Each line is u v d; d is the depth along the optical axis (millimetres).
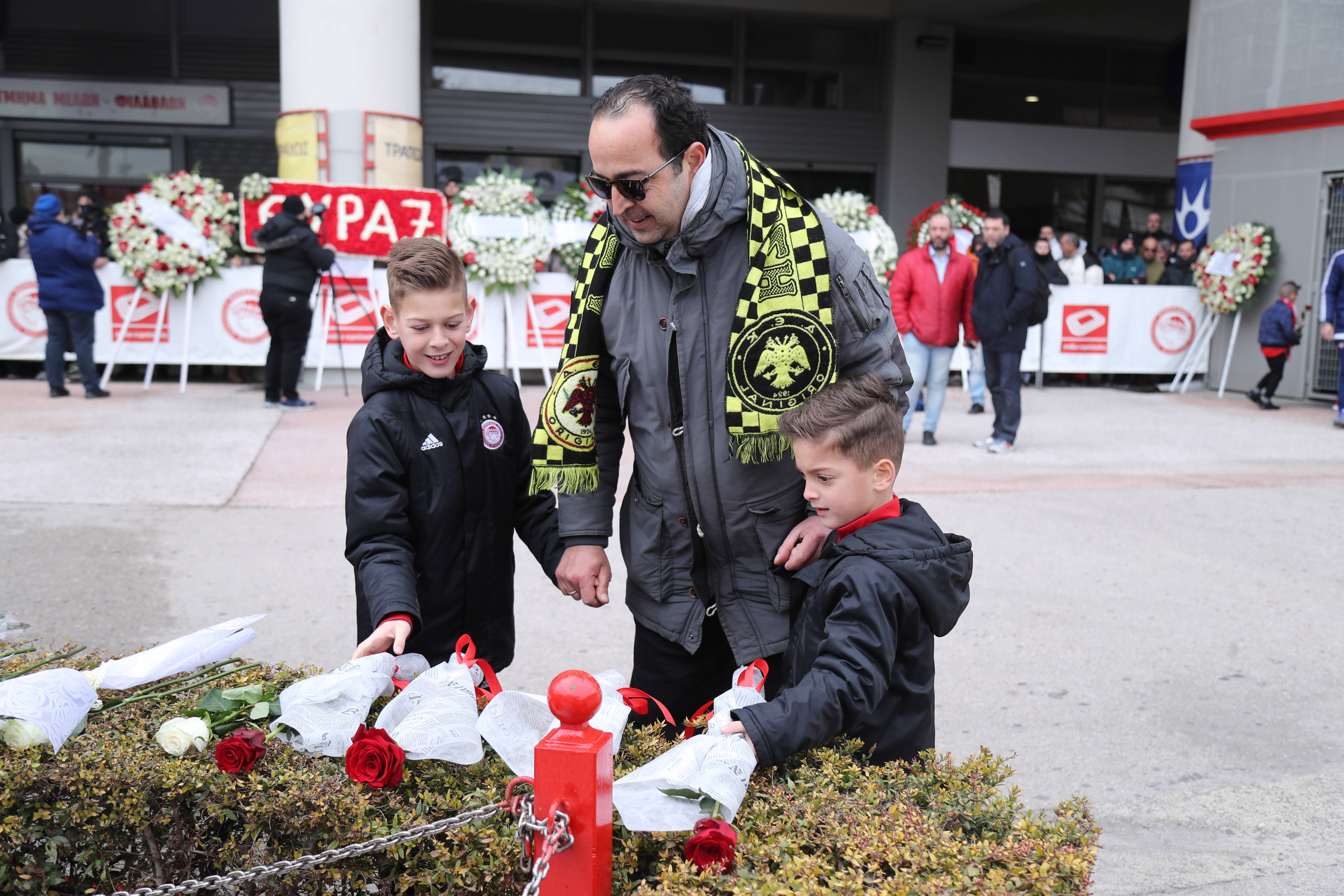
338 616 4332
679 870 1448
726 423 2086
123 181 13922
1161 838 2852
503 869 1479
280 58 13969
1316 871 2686
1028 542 5723
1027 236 16438
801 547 2111
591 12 14500
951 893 1364
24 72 13430
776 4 14859
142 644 3963
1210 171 12750
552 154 14680
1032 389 12352
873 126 15500
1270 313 10781
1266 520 6273
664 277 2117
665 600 2262
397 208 10570
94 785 1562
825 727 1612
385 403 2227
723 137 2045
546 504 2480
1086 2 15836
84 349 9438
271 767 1623
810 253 2039
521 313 11008
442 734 1611
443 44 14164
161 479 6500
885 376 2148
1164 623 4520
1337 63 10820
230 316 10367
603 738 1396
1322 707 3717
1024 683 3889
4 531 5344
